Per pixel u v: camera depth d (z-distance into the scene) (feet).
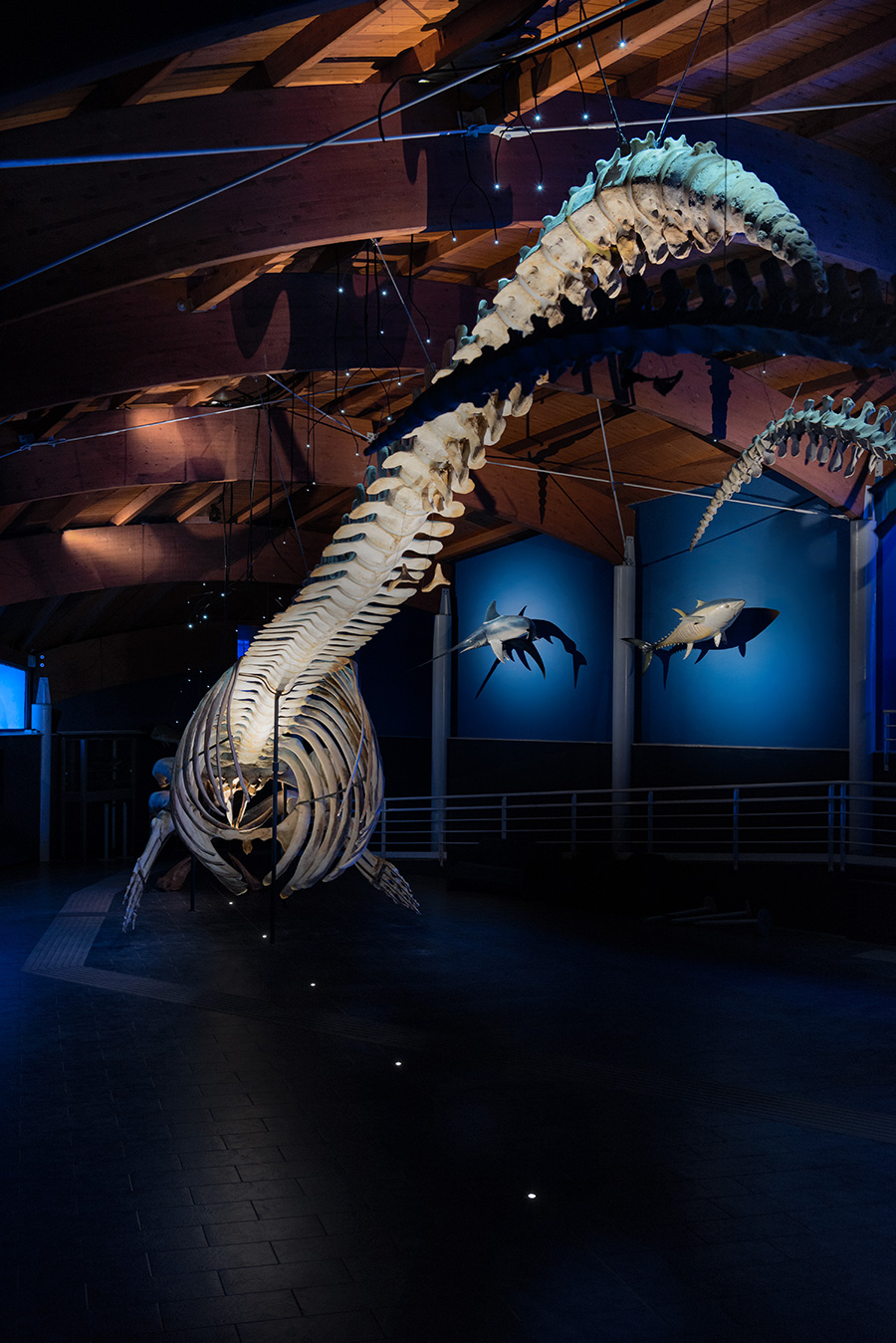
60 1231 15.07
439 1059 23.29
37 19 10.56
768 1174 17.24
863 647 41.91
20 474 40.73
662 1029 25.68
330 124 24.08
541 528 50.34
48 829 64.13
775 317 5.36
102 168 21.66
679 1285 13.57
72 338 29.50
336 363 32.19
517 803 57.82
